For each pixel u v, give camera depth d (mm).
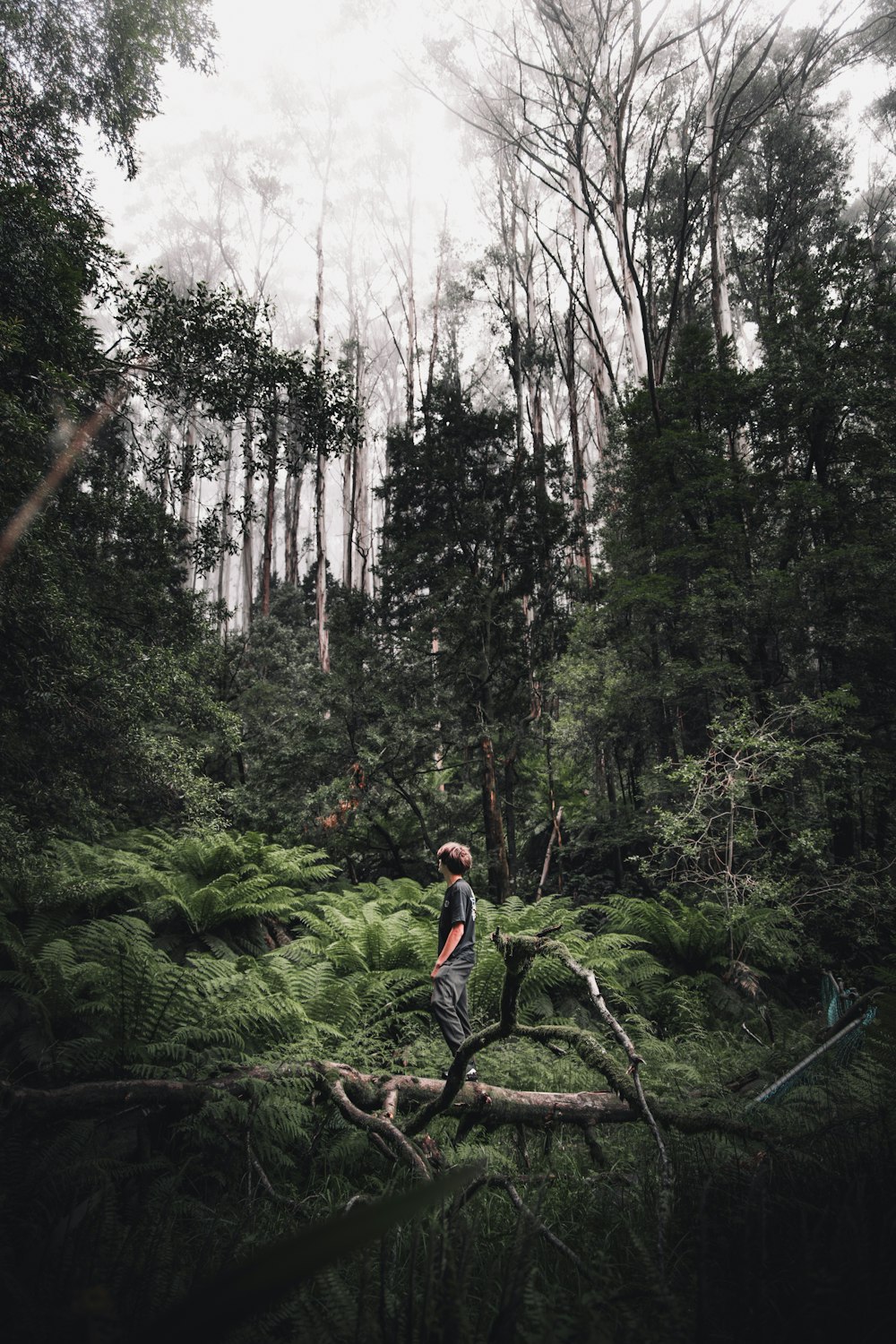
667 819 9883
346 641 13188
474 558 13188
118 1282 1673
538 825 14812
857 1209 1671
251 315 7312
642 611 11734
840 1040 3791
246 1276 240
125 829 11078
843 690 9703
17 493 5359
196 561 8148
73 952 5789
